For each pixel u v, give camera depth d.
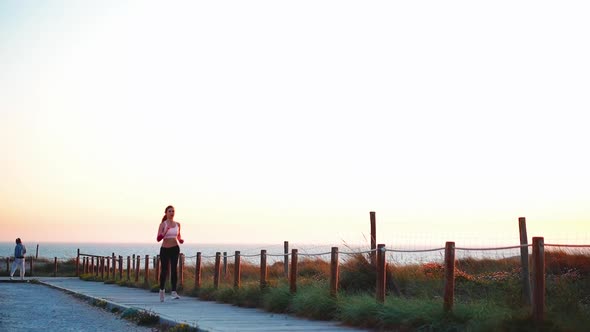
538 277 9.98
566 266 19.08
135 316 14.70
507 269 19.03
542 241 10.02
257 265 32.81
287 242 23.17
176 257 20.42
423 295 14.72
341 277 16.48
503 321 10.20
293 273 16.22
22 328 12.89
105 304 18.25
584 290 13.52
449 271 11.47
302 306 14.72
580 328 9.94
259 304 17.09
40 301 20.72
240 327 12.34
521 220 15.12
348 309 13.06
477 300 13.34
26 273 51.47
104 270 43.22
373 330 12.13
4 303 19.55
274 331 11.71
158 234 20.08
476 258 20.44
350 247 17.59
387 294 15.32
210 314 15.14
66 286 30.69
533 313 10.02
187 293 22.80
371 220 18.05
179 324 12.28
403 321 11.71
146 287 27.66
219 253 21.28
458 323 11.04
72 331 12.52
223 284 21.38
